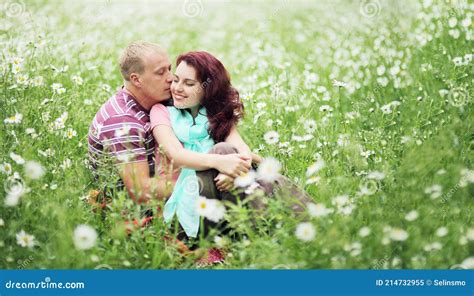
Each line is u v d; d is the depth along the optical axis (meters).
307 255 3.65
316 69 7.48
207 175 4.06
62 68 6.08
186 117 4.36
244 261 3.72
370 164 4.64
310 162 4.81
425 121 5.15
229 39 9.73
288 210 3.78
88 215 4.06
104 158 4.11
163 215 4.09
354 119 5.57
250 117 5.70
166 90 4.43
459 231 3.90
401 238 3.77
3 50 6.28
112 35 9.16
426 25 7.11
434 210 4.02
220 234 4.06
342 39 8.22
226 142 4.30
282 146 4.84
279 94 6.13
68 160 4.48
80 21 9.33
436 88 5.71
